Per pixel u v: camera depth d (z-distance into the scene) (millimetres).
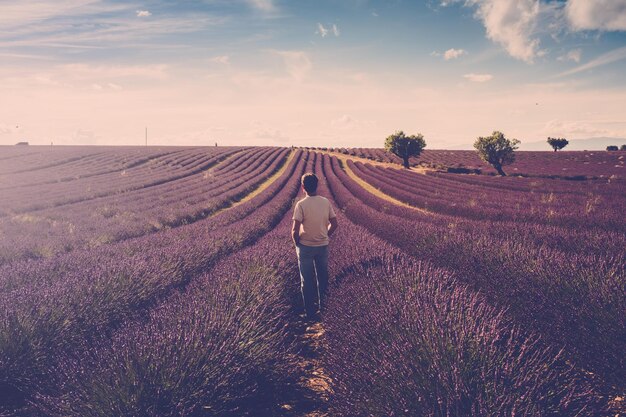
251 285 4082
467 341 2277
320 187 29531
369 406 2084
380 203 18344
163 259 5445
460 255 5191
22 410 2477
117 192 25781
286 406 2670
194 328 2734
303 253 4652
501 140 42688
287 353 3297
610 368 2535
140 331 2768
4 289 4211
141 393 2215
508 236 6559
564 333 2904
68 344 3225
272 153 70688
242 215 14781
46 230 11281
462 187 28703
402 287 3564
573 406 1932
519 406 1772
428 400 1937
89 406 2174
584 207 13695
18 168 42000
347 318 3318
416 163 61969
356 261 4836
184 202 19484
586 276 3400
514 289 3740
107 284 4086
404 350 2295
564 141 77062
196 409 2250
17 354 2965
